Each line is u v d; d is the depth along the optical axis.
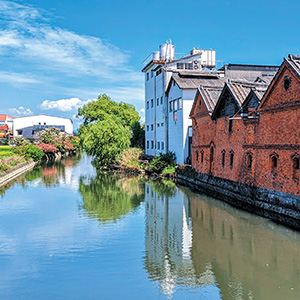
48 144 65.12
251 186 19.22
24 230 16.09
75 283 10.68
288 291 10.03
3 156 42.47
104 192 26.30
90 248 13.62
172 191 26.52
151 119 45.72
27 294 10.03
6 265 12.05
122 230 16.05
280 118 16.59
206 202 22.12
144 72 49.12
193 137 29.19
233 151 21.58
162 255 12.83
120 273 11.37
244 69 40.84
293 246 13.46
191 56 41.84
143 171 38.28
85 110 62.62
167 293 10.02
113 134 42.53
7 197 24.33
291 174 15.72
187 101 33.69
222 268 11.62
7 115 98.62
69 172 40.81
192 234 15.27
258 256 12.58
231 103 22.06
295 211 15.31
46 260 12.48
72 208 20.66
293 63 15.77
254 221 17.08
